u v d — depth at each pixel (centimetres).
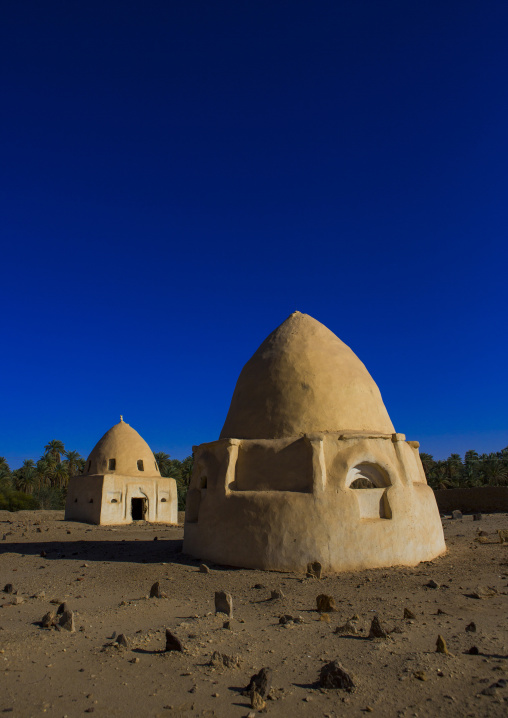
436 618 656
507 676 457
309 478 1048
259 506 1049
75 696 433
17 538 1786
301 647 557
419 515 1114
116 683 459
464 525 1925
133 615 704
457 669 475
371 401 1238
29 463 5644
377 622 587
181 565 1078
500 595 777
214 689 448
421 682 451
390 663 498
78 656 528
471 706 404
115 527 2316
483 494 2500
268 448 1119
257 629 630
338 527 1006
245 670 492
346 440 1087
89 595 853
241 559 1049
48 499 4847
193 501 1259
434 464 5150
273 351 1274
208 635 596
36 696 433
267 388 1216
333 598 721
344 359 1259
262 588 871
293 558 998
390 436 1145
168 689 447
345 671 449
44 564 1198
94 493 2489
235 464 1144
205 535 1142
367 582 893
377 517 1066
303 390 1179
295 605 754
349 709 410
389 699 424
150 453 2814
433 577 927
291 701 425
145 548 1435
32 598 827
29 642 571
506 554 1166
